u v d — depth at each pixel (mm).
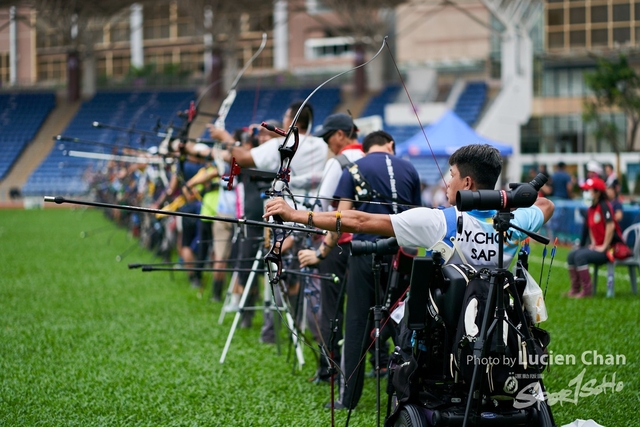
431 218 5324
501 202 4938
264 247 9797
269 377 8930
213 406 7836
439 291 5332
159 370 9234
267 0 51406
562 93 49750
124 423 7312
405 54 53906
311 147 9445
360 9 50812
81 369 9273
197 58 67000
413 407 5375
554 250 5477
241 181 11094
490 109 42531
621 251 14062
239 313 9781
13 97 62188
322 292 8406
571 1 49500
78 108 59906
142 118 56812
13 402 7953
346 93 53688
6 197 56625
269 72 57250
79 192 51750
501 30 51062
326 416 7434
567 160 42656
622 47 47062
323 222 5238
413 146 25219
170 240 18984
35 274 18375
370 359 9125
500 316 4973
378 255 6492
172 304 14016
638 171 41688
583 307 12812
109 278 17688
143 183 23188
